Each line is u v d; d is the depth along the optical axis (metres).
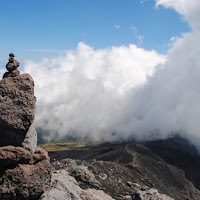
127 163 191.88
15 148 21.39
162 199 50.72
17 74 23.25
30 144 23.02
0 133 21.27
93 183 77.50
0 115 20.91
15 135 21.66
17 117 21.50
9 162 20.91
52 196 23.39
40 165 22.83
